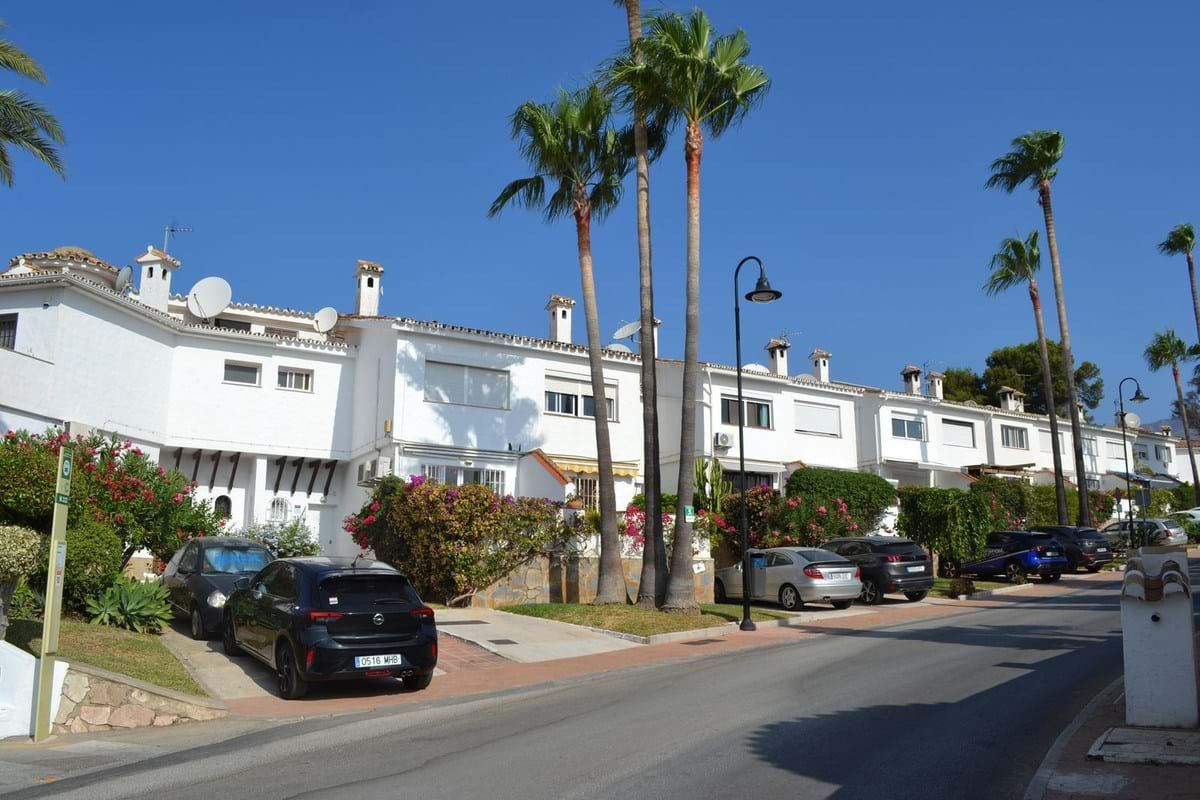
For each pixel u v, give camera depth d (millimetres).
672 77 18344
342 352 28328
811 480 28234
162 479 17062
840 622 19203
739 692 10703
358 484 25469
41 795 6980
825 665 12734
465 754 7945
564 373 29719
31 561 10047
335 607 11031
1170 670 8133
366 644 10992
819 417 37844
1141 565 8391
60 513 9516
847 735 8305
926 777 6891
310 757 8055
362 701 11141
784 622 19047
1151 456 60188
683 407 18891
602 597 19312
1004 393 49938
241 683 11906
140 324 24469
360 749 8344
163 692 9938
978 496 27891
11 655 9367
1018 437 46656
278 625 11414
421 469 26031
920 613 20766
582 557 21156
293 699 11109
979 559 27656
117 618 13883
